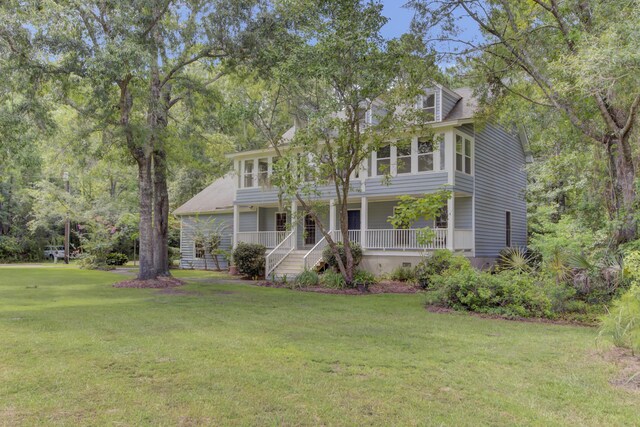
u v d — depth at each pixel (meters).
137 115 15.23
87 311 8.67
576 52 9.34
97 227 23.89
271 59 12.85
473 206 16.62
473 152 16.83
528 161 21.91
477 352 5.59
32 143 13.88
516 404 3.86
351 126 12.20
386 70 11.17
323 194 18.05
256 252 17.95
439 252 13.25
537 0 10.29
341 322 7.68
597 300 8.91
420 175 15.91
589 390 4.23
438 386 4.30
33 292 12.11
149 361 5.05
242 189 21.05
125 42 11.21
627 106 9.42
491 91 13.41
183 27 13.99
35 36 11.29
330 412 3.63
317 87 12.60
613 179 10.73
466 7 11.53
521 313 8.24
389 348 5.78
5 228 31.45
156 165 15.77
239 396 3.97
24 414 3.53
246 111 13.27
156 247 15.96
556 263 9.42
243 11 13.20
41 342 5.95
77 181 25.97
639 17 6.96
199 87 15.05
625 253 8.76
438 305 9.48
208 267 23.77
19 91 11.88
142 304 9.77
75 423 3.36
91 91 13.68
